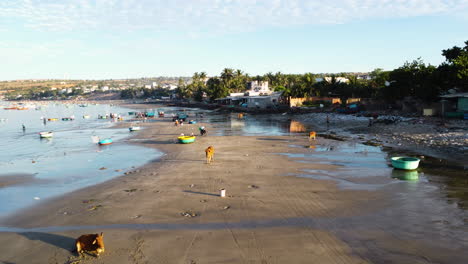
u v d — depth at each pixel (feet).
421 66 175.11
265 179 69.92
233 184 66.69
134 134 170.19
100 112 445.37
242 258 36.76
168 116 303.89
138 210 53.16
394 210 49.80
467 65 143.13
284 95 308.19
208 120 241.76
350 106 210.59
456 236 40.40
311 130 156.97
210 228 45.24
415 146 100.53
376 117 171.63
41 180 78.59
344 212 49.80
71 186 71.51
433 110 152.25
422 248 37.81
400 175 70.03
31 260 38.60
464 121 127.75
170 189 64.39
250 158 92.94
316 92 288.30
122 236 43.45
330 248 38.55
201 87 544.21
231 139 134.62
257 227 45.16
